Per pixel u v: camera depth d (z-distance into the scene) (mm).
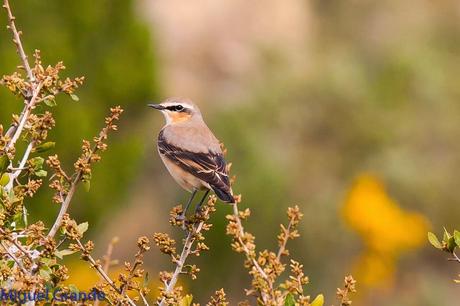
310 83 20609
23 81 6430
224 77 23734
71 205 15523
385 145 20266
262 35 25172
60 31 15703
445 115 20734
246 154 18453
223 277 17312
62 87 6473
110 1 16344
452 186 19766
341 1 26219
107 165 15883
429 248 19172
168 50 23688
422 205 19672
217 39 24438
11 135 6438
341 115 20422
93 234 16094
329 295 17734
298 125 20203
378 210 17891
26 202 14492
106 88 16328
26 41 15336
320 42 24875
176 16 24453
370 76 21922
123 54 16469
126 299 5906
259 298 5844
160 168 20156
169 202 20000
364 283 17734
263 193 17938
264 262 5918
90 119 15594
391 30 24500
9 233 5590
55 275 5617
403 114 20578
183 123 9430
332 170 19734
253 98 20281
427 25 24078
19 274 5496
